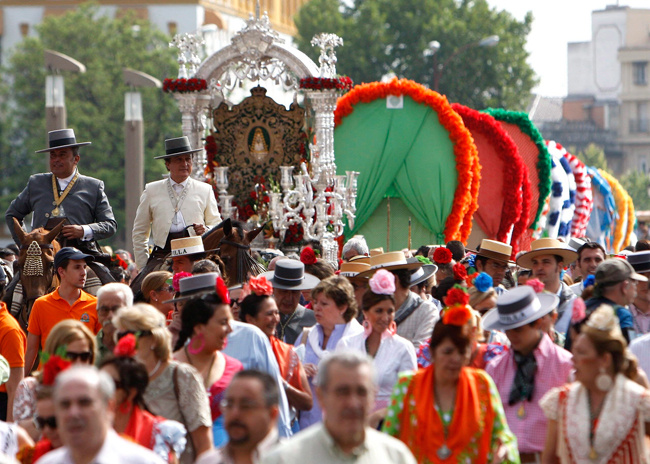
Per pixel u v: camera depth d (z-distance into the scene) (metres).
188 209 24.44
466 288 16.45
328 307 15.71
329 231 33.84
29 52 111.00
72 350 12.61
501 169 39.41
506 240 39.97
